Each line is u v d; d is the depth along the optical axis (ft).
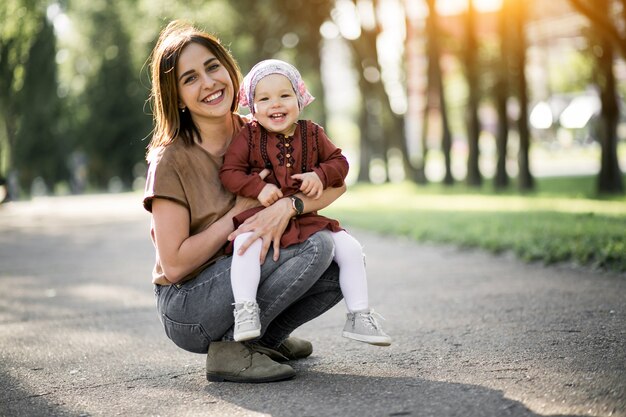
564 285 19.44
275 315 11.39
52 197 122.21
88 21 129.90
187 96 11.23
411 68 105.70
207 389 11.25
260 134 11.47
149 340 15.55
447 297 18.95
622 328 14.06
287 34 90.94
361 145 107.55
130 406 10.64
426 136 89.51
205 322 11.28
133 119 133.90
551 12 107.45
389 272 24.49
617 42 39.86
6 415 10.50
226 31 82.38
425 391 10.49
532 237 26.89
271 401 10.37
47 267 30.50
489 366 11.79
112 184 153.99
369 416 9.46
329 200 11.56
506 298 18.16
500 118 70.08
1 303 21.66
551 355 12.30
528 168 64.59
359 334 11.06
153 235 11.55
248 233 10.95
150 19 86.07
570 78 122.31
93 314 19.26
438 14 77.97
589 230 26.58
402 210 46.62
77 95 134.62
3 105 62.23
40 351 14.90
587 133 171.53
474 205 48.11
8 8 55.83
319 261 10.98
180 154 11.30
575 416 9.14
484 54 74.69
